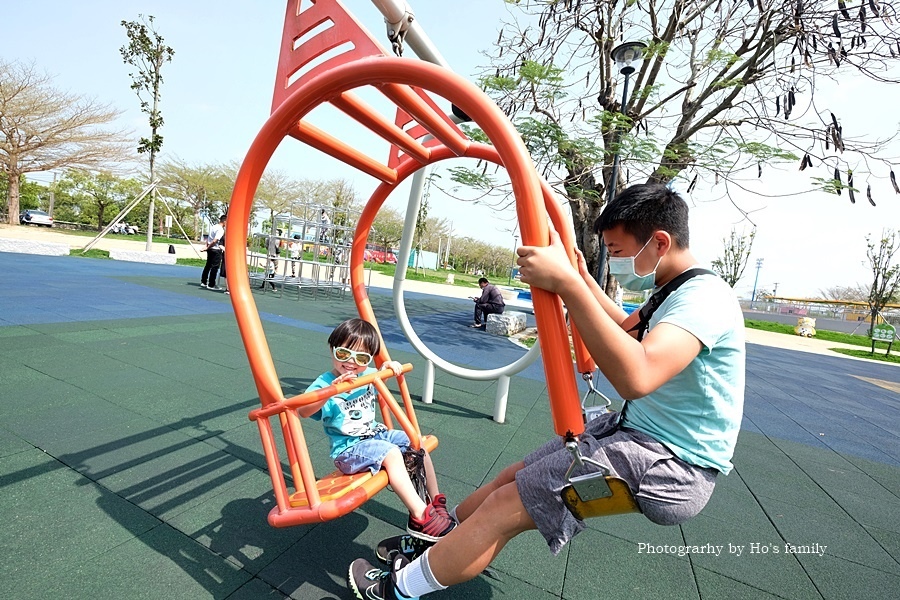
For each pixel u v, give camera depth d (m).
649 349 1.02
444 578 1.35
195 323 5.94
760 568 2.14
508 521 1.30
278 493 1.65
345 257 12.98
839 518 2.75
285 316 7.89
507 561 2.00
